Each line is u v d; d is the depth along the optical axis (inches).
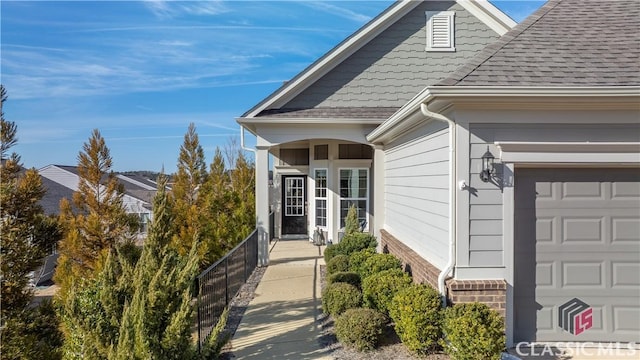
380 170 422.6
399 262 283.9
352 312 211.8
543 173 199.9
